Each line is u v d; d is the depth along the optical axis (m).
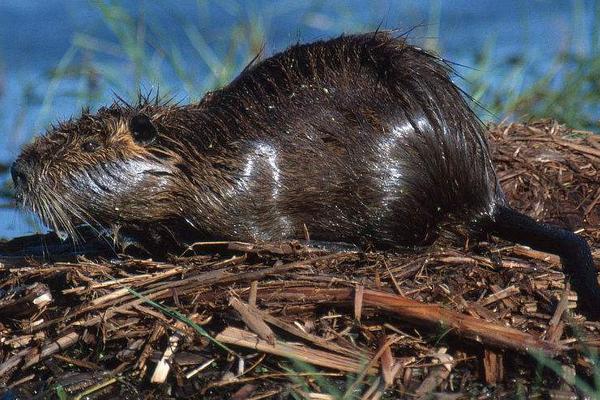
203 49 21.66
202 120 12.58
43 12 25.78
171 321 11.32
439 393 10.61
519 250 12.48
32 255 13.48
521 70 20.94
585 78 20.08
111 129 12.58
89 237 13.86
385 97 12.39
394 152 12.27
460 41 24.19
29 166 12.53
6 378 11.32
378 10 25.25
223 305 11.31
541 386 10.63
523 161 14.62
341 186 12.30
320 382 10.59
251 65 14.06
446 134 12.38
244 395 10.62
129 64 22.64
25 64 23.48
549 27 24.95
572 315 11.32
